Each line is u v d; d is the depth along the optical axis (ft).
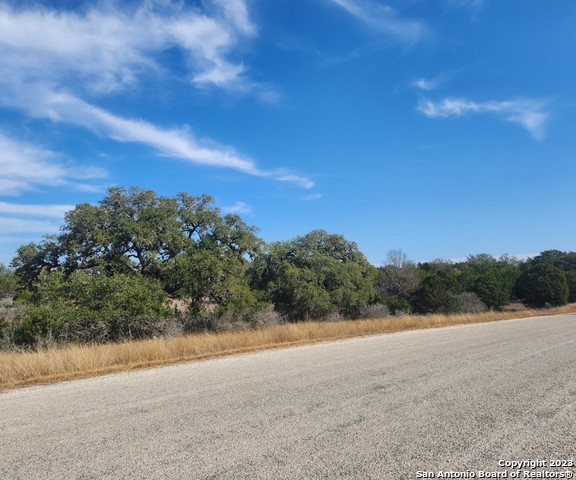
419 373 29.48
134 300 57.26
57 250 72.38
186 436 16.98
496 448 15.33
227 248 80.12
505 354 38.29
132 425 18.62
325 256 103.65
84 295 57.67
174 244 74.13
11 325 52.90
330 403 21.63
